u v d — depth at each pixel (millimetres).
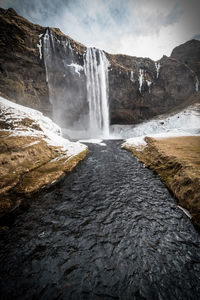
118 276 4109
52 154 15180
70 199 8273
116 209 7324
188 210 6805
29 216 6707
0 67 25609
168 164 11883
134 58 48438
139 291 3744
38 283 3916
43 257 4660
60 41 32938
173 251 4871
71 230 5875
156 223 6246
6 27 25781
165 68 49781
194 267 4316
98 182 10562
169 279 4000
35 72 29906
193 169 8859
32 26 30406
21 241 5277
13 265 4383
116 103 45656
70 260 4574
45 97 32031
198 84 53250
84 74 37312
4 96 24094
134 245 5129
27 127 17828
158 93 49344
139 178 11297
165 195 8672
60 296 3623
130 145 24266
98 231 5828
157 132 39312
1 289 3770
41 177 9891
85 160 16000
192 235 5535
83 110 40969
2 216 6430
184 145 18078
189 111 41344
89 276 4109
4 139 12586
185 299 3557
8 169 9859
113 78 42750
